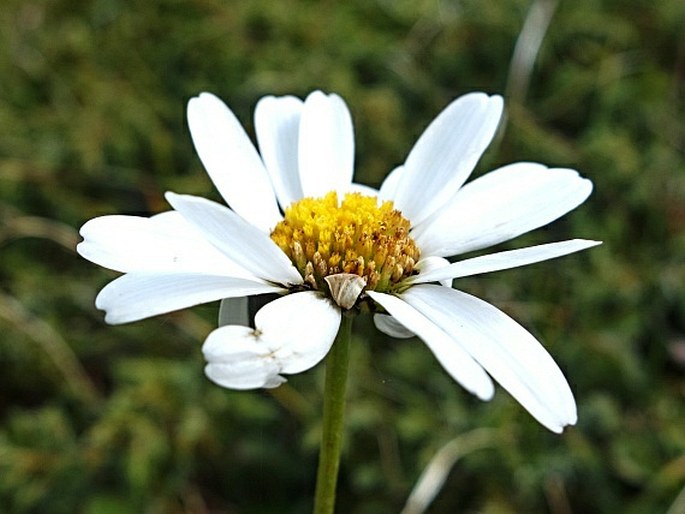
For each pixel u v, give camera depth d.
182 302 0.09
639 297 0.17
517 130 0.19
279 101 0.12
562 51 0.21
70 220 0.19
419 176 0.11
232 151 0.11
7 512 0.15
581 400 0.16
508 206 0.10
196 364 0.17
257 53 0.21
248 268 0.09
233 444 0.16
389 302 0.09
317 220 0.10
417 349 0.17
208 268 0.09
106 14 0.22
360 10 0.22
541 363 0.09
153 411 0.16
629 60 0.20
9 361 0.17
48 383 0.17
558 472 0.15
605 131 0.19
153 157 0.20
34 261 0.18
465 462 0.16
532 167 0.11
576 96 0.20
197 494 0.16
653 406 0.16
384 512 0.15
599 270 0.17
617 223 0.18
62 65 0.21
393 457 0.16
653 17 0.21
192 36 0.21
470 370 0.08
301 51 0.21
